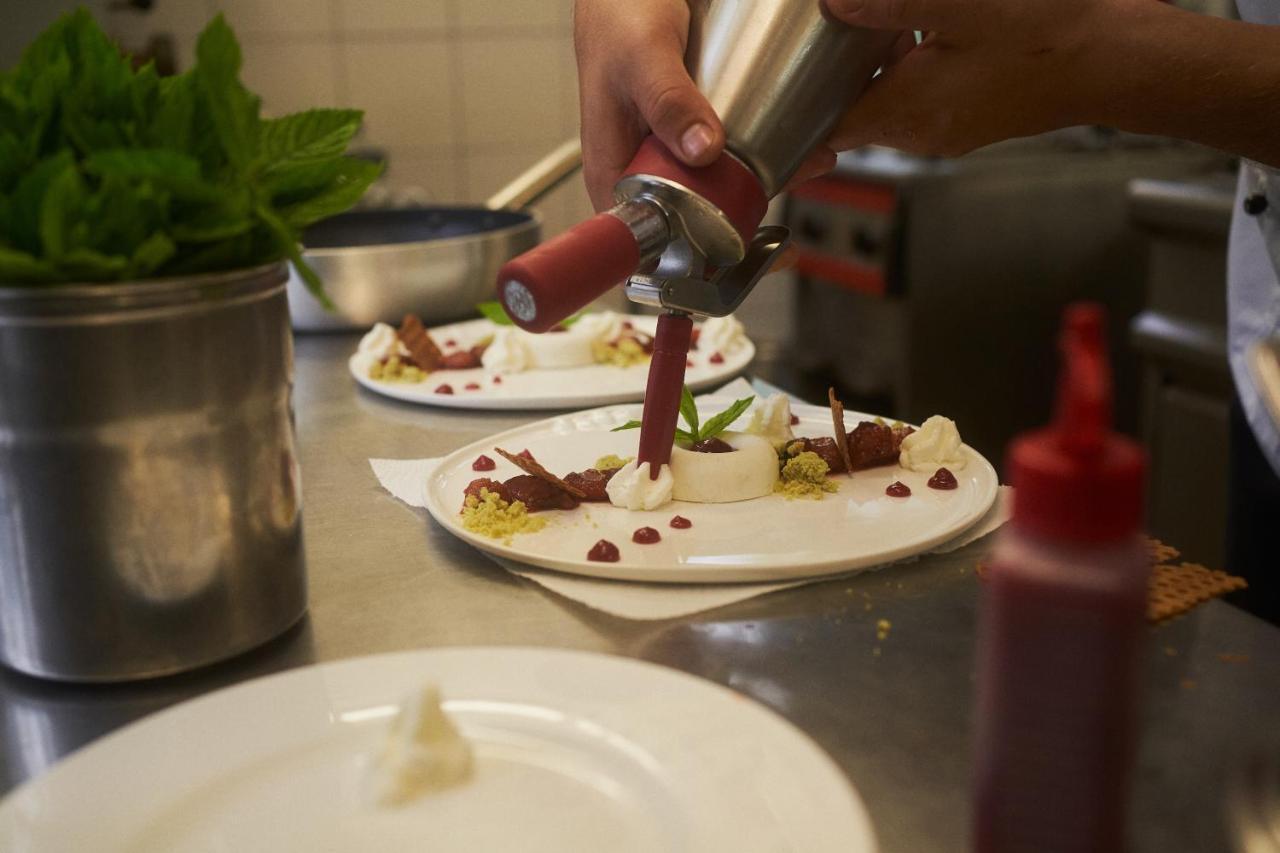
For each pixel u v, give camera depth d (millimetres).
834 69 724
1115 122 814
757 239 800
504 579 714
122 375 531
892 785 496
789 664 603
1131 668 351
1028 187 2244
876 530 767
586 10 803
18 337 521
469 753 486
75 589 559
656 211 688
